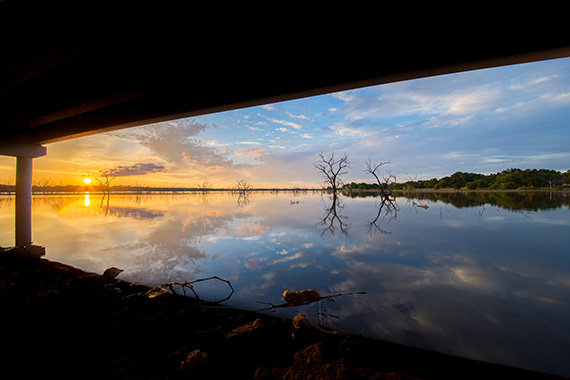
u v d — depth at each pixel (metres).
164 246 7.62
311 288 4.42
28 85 8.45
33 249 7.29
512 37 4.54
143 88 7.48
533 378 2.20
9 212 18.17
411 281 4.69
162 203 29.86
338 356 2.49
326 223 12.38
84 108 8.94
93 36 5.15
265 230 10.38
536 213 15.52
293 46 5.70
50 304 3.24
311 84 6.72
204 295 4.17
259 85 7.15
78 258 6.37
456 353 2.56
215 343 2.75
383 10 4.59
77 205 25.73
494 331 2.98
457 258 6.19
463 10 4.36
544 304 3.72
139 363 2.42
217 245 7.70
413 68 5.58
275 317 3.40
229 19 4.95
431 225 11.49
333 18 4.88
